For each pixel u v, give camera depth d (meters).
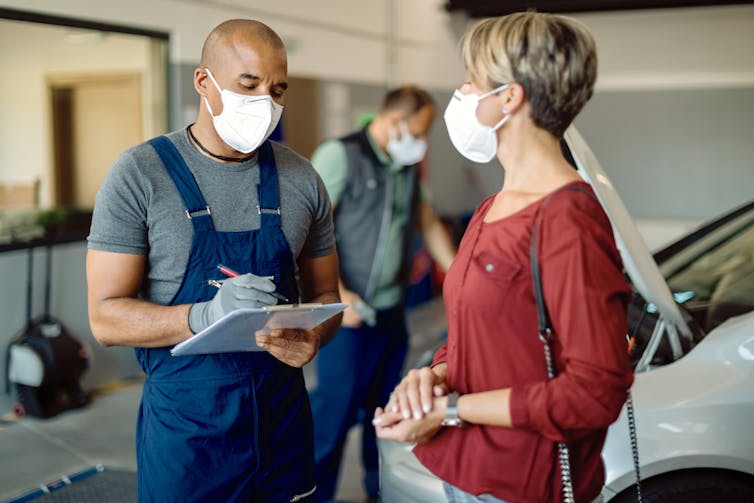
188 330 1.70
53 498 3.24
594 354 1.19
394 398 1.39
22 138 6.06
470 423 1.37
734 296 2.63
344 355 3.02
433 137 8.30
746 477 2.13
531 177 1.33
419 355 5.47
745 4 8.09
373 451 3.22
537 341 1.29
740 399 2.12
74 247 4.57
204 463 1.78
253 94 1.76
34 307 4.38
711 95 8.41
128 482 3.42
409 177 3.12
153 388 1.81
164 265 1.78
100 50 5.55
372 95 7.19
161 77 5.13
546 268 1.24
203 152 1.83
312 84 6.36
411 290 7.04
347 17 6.71
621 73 8.68
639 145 8.73
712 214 8.55
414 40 7.85
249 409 1.81
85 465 3.59
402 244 3.12
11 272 4.21
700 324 2.48
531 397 1.24
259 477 1.85
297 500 1.95
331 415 3.06
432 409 1.35
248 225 1.84
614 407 1.21
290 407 1.91
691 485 2.13
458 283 1.37
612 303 1.21
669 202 8.71
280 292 1.87
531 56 1.27
